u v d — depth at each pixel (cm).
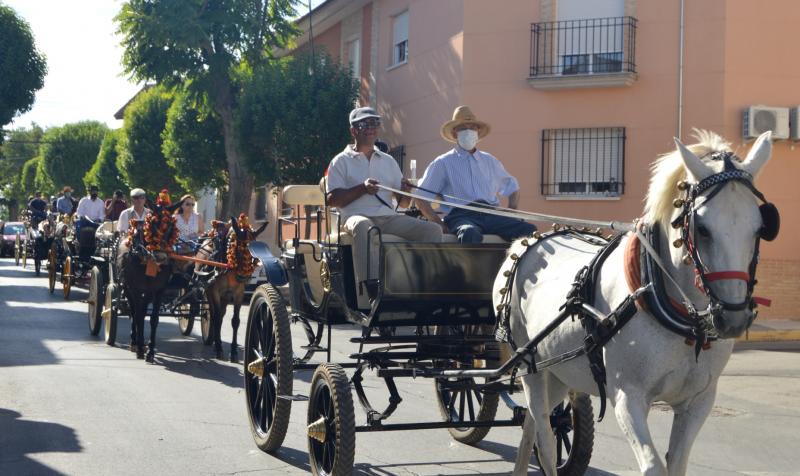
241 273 1202
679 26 1817
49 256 2202
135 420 809
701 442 791
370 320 627
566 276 525
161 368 1128
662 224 439
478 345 669
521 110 1936
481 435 738
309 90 2316
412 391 992
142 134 3769
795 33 1797
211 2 2617
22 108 3838
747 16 1791
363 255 658
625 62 1841
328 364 618
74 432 755
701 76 1802
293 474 643
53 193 7462
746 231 392
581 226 629
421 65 2178
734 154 420
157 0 2562
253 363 729
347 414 583
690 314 419
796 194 1775
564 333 504
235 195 2739
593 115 1880
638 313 439
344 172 724
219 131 3084
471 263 632
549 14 1909
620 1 1867
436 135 2112
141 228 1215
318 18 2694
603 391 473
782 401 994
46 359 1159
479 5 1972
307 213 801
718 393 1041
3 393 916
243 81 2597
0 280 2595
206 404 895
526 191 1933
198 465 663
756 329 1597
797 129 1752
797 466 707
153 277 1201
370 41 2483
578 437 618
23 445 708
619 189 1861
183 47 2539
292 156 2289
